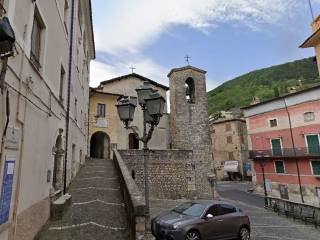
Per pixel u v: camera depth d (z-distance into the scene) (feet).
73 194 33.27
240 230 32.30
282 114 94.17
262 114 102.78
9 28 10.64
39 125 19.33
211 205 31.81
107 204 29.35
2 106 12.41
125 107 24.00
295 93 88.99
